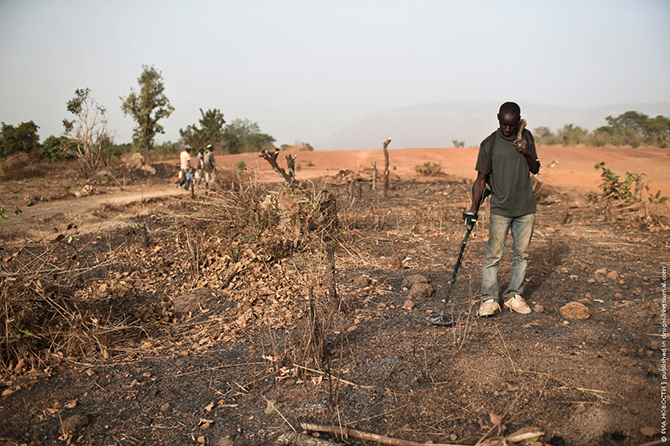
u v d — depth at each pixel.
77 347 4.21
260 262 6.53
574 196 13.14
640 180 11.23
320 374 3.58
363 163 29.02
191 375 3.73
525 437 2.63
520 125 4.25
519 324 4.33
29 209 11.96
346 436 2.82
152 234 8.96
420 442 2.74
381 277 6.12
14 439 2.93
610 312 4.54
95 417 3.18
